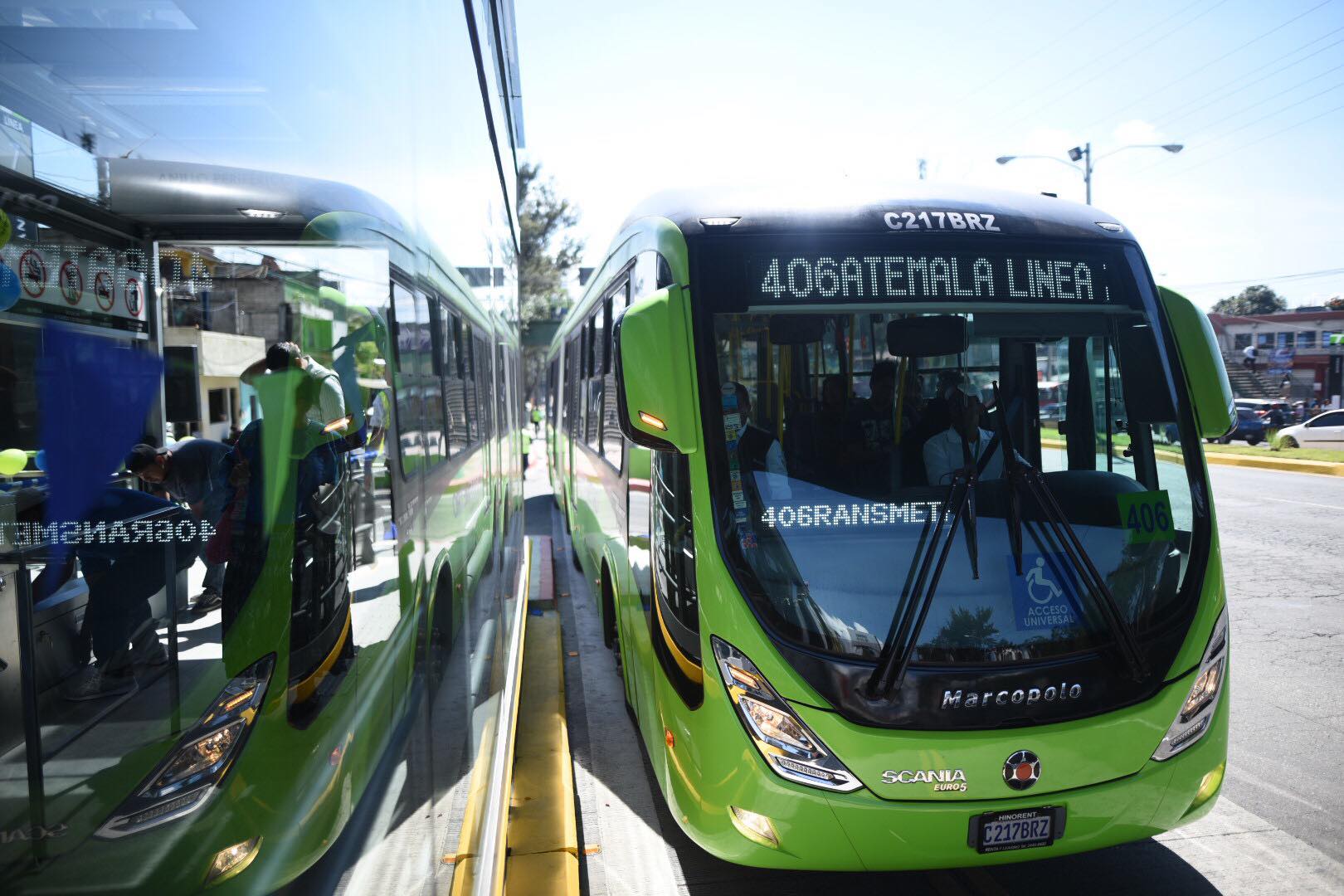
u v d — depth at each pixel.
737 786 3.36
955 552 3.54
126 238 1.12
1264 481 18.97
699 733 3.53
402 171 1.87
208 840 1.12
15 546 0.98
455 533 2.70
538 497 19.92
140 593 1.07
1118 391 3.93
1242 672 6.66
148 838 1.06
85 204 1.07
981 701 3.29
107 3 1.06
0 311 0.97
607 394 6.52
